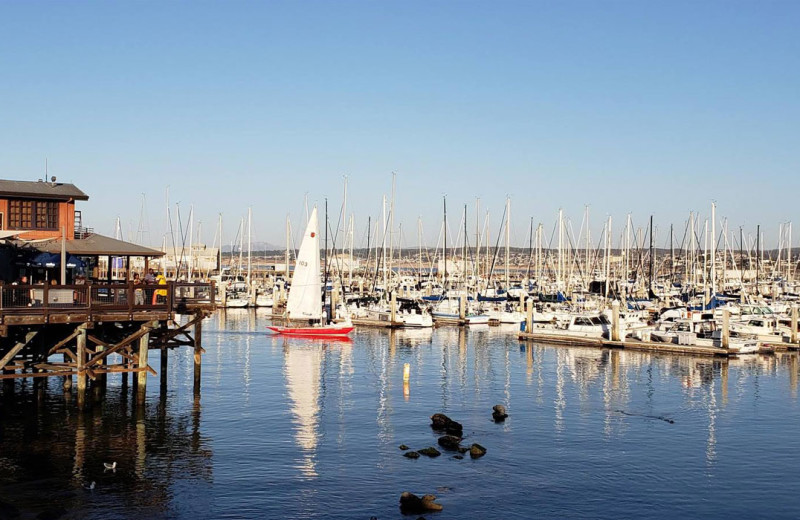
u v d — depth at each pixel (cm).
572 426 4056
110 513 2605
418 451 3469
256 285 14375
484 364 6372
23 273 4231
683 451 3597
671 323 8175
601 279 13300
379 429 3906
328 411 4319
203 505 2730
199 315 4238
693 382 5497
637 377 5709
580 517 2731
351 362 6381
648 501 2909
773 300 10744
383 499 2853
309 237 8506
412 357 6788
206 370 5750
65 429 3606
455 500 2867
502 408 4244
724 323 6912
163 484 2923
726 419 4278
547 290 13088
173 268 16175
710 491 3034
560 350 7375
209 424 3881
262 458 3319
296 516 2662
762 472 3284
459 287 13188
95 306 3534
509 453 3503
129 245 4684
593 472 3247
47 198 4600
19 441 3394
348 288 14012
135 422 3784
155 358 6378
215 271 18750
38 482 2877
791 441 3800
